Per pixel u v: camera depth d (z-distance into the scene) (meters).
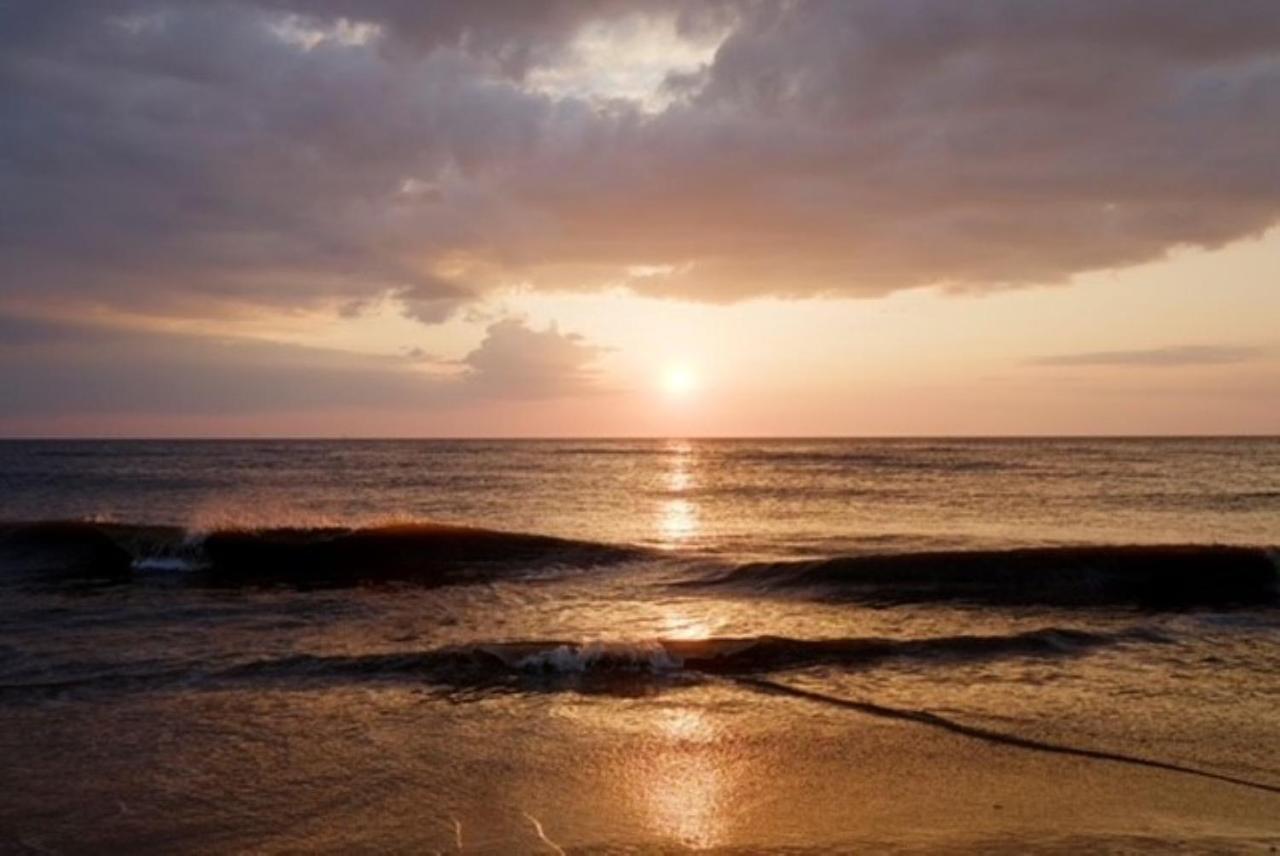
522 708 8.66
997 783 6.72
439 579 17.16
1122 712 8.52
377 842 5.66
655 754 7.37
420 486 46.12
